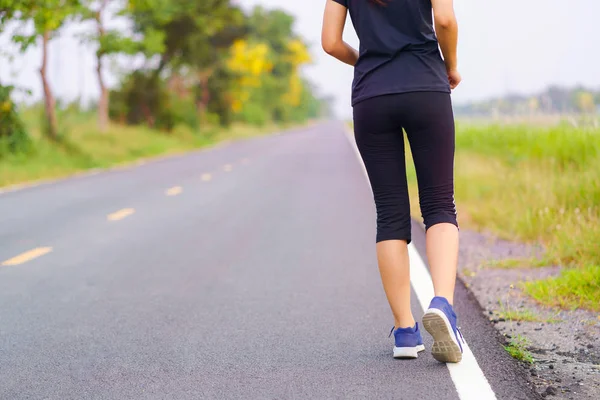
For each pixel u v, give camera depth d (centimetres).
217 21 4753
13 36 2167
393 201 434
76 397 407
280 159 2803
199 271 771
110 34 3319
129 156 3006
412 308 579
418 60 411
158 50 3903
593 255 712
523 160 1356
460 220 1074
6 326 568
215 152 3516
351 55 440
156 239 984
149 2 3344
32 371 455
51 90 2744
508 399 384
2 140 2323
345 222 1114
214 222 1133
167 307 620
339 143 4522
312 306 612
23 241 986
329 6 428
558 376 424
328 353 477
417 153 423
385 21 413
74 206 1372
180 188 1681
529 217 909
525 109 1848
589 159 1154
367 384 411
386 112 414
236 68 6341
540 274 697
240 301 636
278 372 441
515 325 534
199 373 445
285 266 789
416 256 784
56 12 2220
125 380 434
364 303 618
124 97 4550
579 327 523
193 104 5206
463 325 530
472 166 1500
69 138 2802
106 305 631
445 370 429
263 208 1297
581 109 1420
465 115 2319
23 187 1778
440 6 393
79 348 505
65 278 748
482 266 750
